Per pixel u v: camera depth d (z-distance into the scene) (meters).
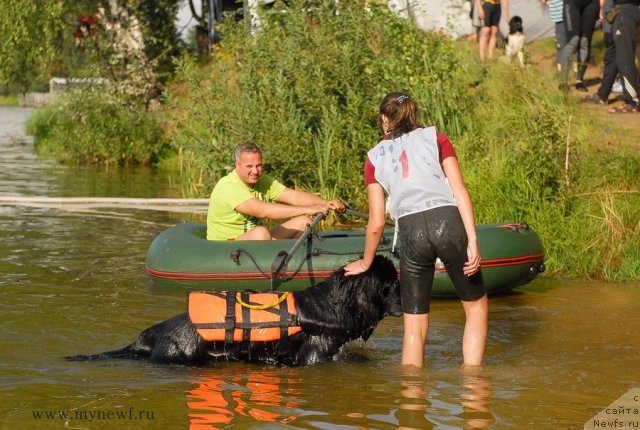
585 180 13.61
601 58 22.34
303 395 6.95
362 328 7.92
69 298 10.17
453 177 7.44
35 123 34.91
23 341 8.45
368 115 16.06
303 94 16.11
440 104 16.31
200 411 6.57
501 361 7.96
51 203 17.53
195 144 17.38
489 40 22.41
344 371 7.62
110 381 7.29
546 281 11.55
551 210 12.73
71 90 27.12
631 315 9.70
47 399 6.83
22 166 24.61
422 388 7.13
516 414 6.52
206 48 34.31
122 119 25.73
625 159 14.07
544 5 24.52
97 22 28.00
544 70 21.70
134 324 9.16
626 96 17.56
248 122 16.33
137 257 12.53
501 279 10.50
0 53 25.94
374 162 7.60
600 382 7.35
